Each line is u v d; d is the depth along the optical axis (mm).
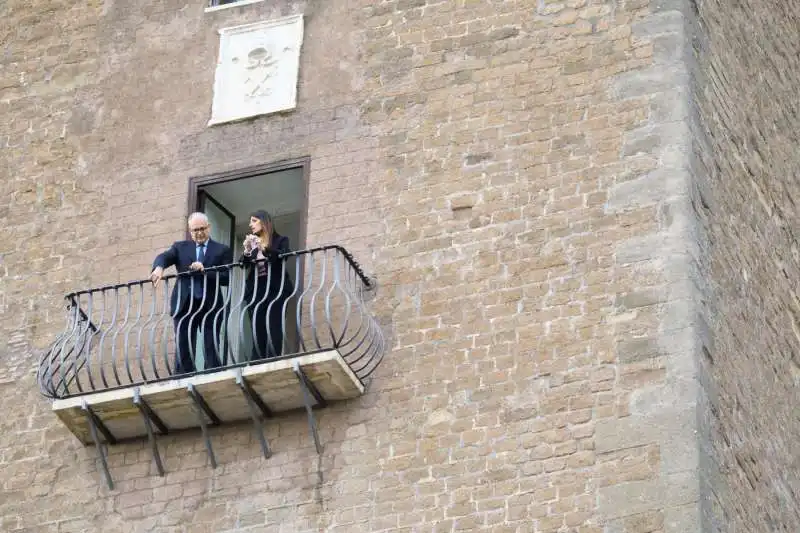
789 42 31719
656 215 27031
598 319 26625
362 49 29109
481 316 27047
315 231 28125
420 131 28375
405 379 26938
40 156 29750
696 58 28234
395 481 26391
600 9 28438
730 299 27375
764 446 27109
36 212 29391
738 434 26531
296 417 27141
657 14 28234
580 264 26984
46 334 28625
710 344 26484
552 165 27672
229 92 29344
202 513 26906
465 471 26219
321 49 29281
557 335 26672
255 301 27625
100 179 29375
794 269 29594
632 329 26438
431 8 29094
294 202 29234
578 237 27156
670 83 27781
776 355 28281
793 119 31094
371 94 28781
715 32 29078
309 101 29000
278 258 27422
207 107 29359
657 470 25547
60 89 30156
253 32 29656
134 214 29000
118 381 27172
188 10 30078
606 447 25844
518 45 28516
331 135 28688
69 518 27359
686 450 25547
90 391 27281
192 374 26797
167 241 28719
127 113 29688
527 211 27484
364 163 28391
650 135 27516
